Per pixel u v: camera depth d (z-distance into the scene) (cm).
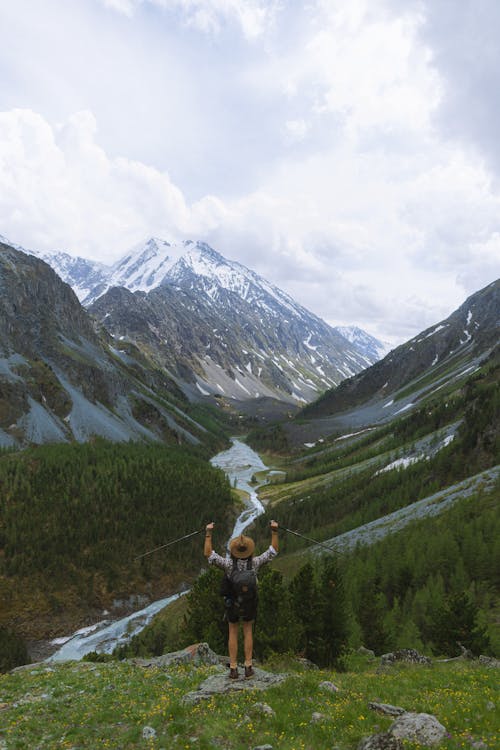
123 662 1756
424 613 5316
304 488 19275
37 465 14100
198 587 4009
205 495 15600
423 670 1781
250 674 1097
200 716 928
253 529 14550
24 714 1144
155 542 12550
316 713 907
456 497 9256
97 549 11644
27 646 9044
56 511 12212
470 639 3728
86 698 1230
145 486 14450
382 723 857
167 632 7519
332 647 3669
